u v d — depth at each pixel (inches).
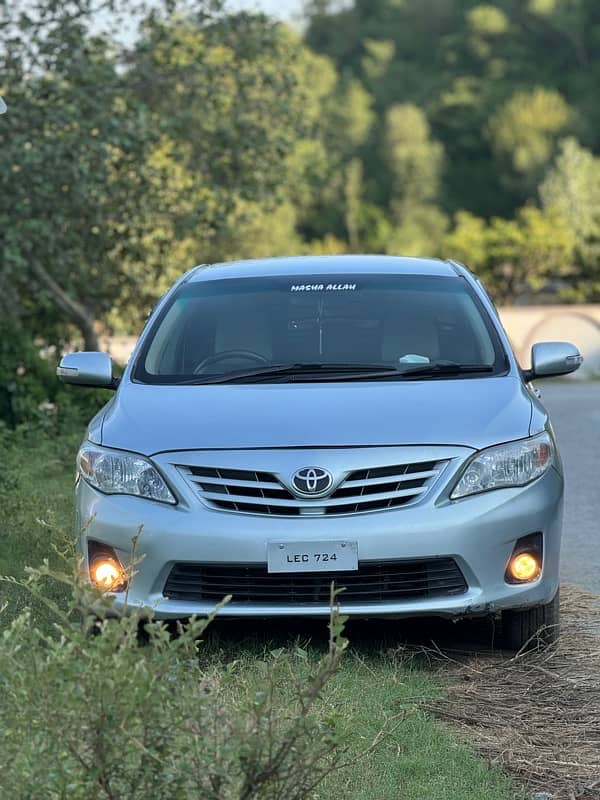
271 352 263.4
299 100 791.7
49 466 491.8
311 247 3115.2
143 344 270.4
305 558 223.9
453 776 175.8
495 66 4434.1
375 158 3966.5
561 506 240.1
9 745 126.4
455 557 226.5
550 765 184.1
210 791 125.5
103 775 123.7
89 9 675.4
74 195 645.3
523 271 2363.4
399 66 4542.3
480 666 233.8
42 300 717.3
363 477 227.8
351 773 172.1
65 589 267.9
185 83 737.0
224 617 226.8
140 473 231.1
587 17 4394.7
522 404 245.1
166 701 126.0
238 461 228.2
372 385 250.2
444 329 269.9
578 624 268.4
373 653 238.7
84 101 649.0
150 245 762.2
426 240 3779.5
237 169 761.0
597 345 1406.3
